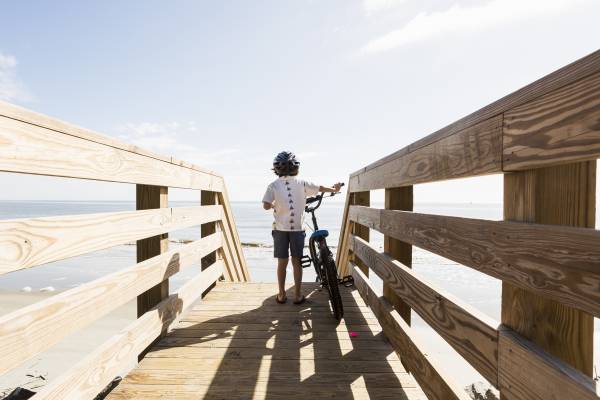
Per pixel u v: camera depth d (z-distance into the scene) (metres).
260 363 2.49
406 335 2.27
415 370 2.10
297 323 3.30
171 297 2.91
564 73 0.99
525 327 1.22
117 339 2.01
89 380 1.71
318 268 4.00
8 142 1.26
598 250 0.86
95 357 1.76
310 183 3.97
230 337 2.96
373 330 3.13
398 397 2.08
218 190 4.67
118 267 19.47
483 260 1.43
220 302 3.97
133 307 10.55
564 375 0.97
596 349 7.22
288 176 3.94
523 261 1.17
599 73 0.88
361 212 4.05
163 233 2.73
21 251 1.30
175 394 2.09
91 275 17.30
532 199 1.19
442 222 1.83
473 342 1.49
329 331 3.10
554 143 1.03
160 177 2.64
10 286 14.77
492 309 11.59
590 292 0.89
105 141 1.85
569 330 1.09
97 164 1.79
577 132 0.94
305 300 4.06
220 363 2.49
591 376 1.05
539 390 1.07
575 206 1.10
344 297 4.22
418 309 2.15
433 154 1.96
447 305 1.74
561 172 1.13
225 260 5.12
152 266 2.49
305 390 2.15
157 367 2.42
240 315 3.52
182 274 15.66
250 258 20.36
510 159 1.25
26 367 6.47
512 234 1.24
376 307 3.16
